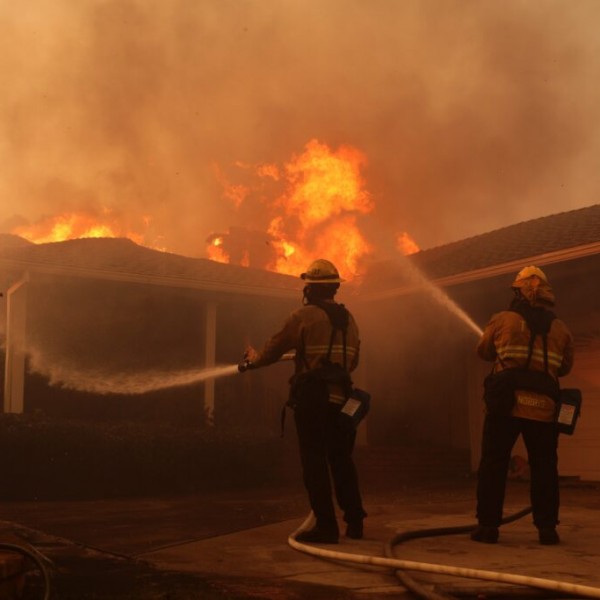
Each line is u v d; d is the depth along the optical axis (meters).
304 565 4.69
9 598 3.53
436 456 14.66
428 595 3.72
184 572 4.50
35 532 6.16
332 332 5.51
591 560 4.81
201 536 5.91
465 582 4.18
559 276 12.30
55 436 10.49
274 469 12.58
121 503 9.20
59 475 10.51
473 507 7.85
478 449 14.13
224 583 4.20
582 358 12.18
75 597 3.86
